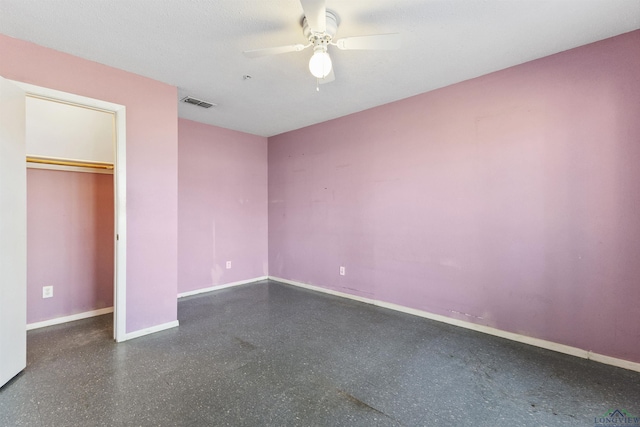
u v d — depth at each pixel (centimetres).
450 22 203
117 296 265
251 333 284
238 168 472
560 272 244
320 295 415
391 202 353
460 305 300
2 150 196
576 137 236
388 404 179
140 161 276
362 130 379
